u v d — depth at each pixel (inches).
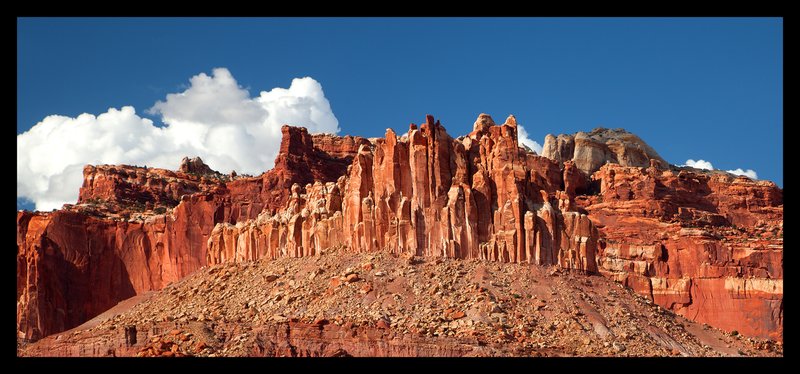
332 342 6240.2
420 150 7126.0
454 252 6939.0
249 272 7278.5
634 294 7126.0
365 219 7071.9
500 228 7047.2
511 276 6825.8
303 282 6835.6
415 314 6432.1
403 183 7130.9
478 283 6688.0
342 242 7190.0
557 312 6565.0
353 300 6565.0
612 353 6210.6
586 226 7175.2
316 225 7278.5
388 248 6998.0
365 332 6220.5
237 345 6245.1
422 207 7052.2
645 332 6624.0
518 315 6476.4
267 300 6766.7
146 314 7155.5
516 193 7101.4
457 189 7042.3
